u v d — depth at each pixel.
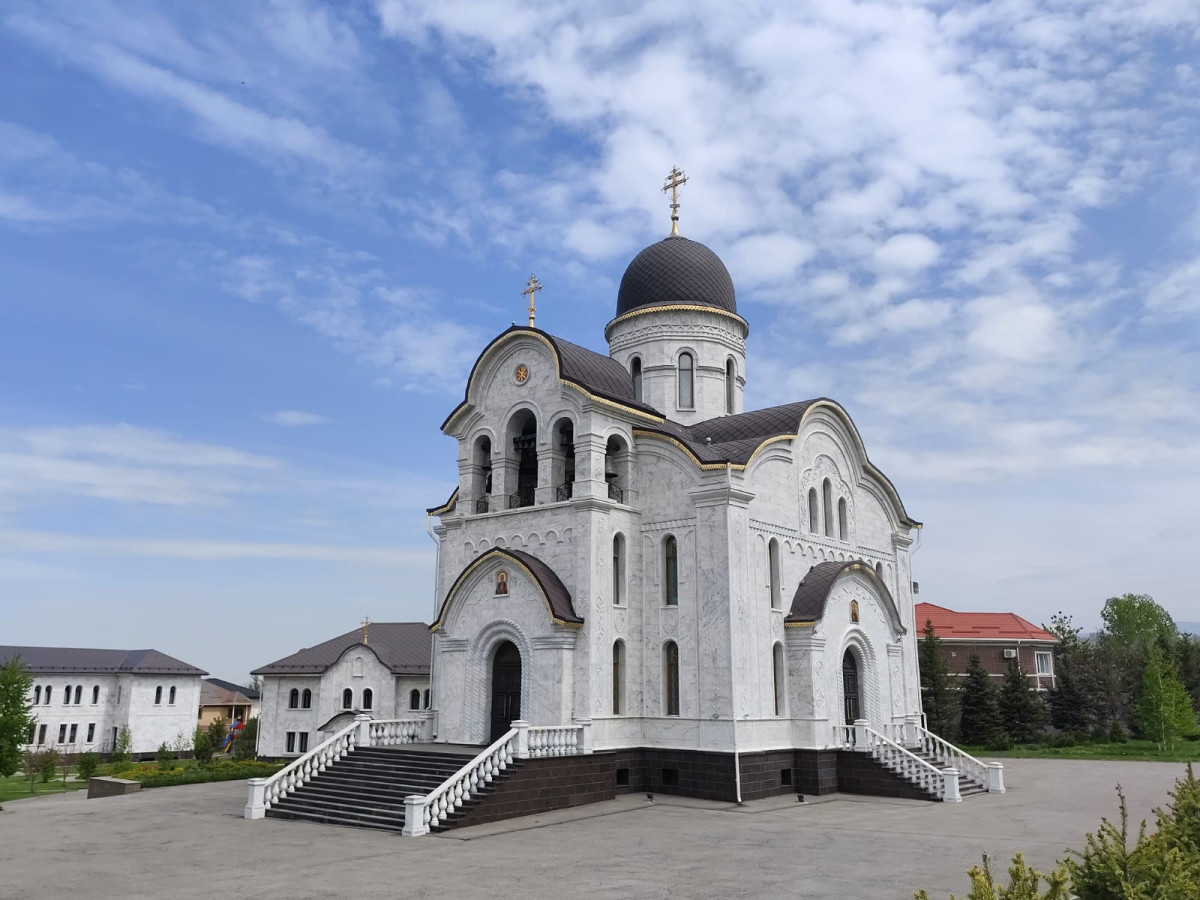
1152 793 34.88
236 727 96.50
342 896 17.64
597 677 31.95
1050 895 10.00
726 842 23.47
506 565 33.75
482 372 37.28
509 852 22.22
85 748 94.62
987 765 35.97
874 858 21.27
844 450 41.12
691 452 33.62
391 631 72.25
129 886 18.73
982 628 83.00
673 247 43.81
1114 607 124.31
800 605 35.44
